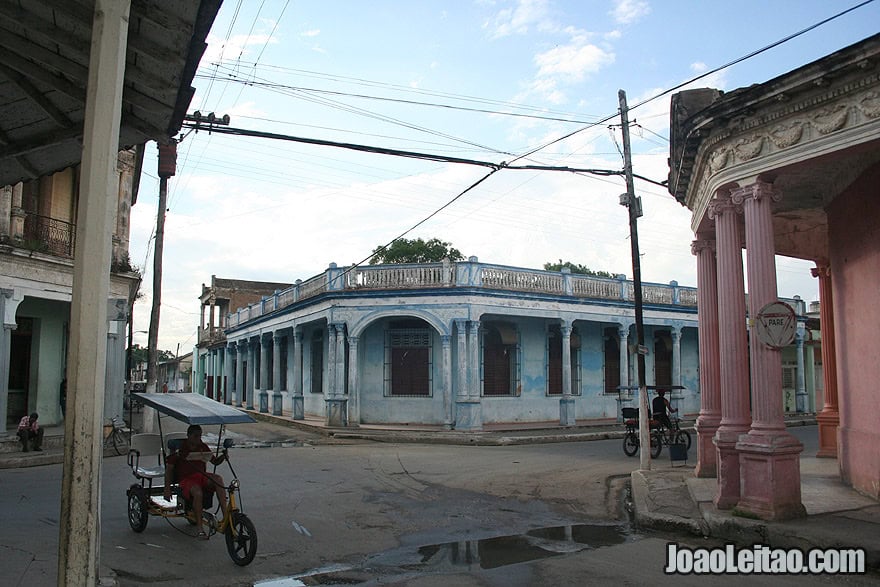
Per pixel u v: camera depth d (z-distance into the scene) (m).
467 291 22.70
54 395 19.86
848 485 10.37
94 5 4.88
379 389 24.55
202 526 7.74
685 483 11.41
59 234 17.47
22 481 12.20
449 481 12.91
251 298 47.31
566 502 10.83
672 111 10.59
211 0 5.02
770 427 8.23
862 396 9.79
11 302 15.87
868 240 9.45
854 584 6.32
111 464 14.64
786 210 12.20
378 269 23.70
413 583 6.45
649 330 29.31
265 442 20.72
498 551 7.70
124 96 6.50
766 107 8.54
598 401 27.30
